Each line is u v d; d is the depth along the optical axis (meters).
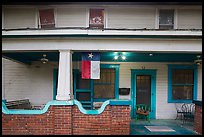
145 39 6.93
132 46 6.95
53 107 6.75
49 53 8.28
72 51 7.11
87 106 10.08
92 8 8.47
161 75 10.17
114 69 10.16
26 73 10.27
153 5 8.34
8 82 10.26
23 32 6.75
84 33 6.69
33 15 8.48
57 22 8.48
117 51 7.01
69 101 6.71
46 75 10.27
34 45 7.00
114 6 8.37
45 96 10.20
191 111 9.93
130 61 10.16
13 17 8.47
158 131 7.55
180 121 9.49
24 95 10.20
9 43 7.04
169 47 6.95
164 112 10.12
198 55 8.43
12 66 10.30
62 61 6.90
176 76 10.23
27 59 9.92
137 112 9.39
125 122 6.65
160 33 6.73
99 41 6.95
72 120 6.76
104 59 9.75
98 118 6.72
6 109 6.80
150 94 10.16
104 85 10.14
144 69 10.15
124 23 8.48
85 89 10.15
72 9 8.50
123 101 6.66
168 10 8.59
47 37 6.91
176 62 10.19
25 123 6.75
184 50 6.94
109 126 6.69
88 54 7.16
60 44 6.94
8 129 6.74
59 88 6.82
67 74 6.87
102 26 8.47
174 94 10.20
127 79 10.13
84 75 7.09
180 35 6.73
